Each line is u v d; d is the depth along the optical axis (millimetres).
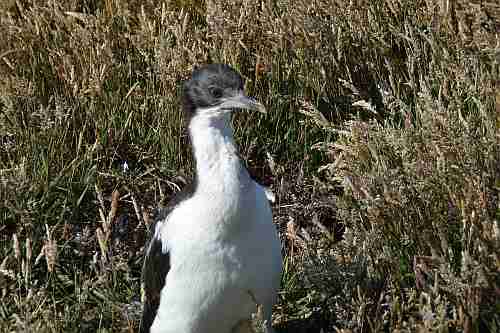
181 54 2355
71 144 2414
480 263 1803
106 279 2016
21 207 2154
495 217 1920
